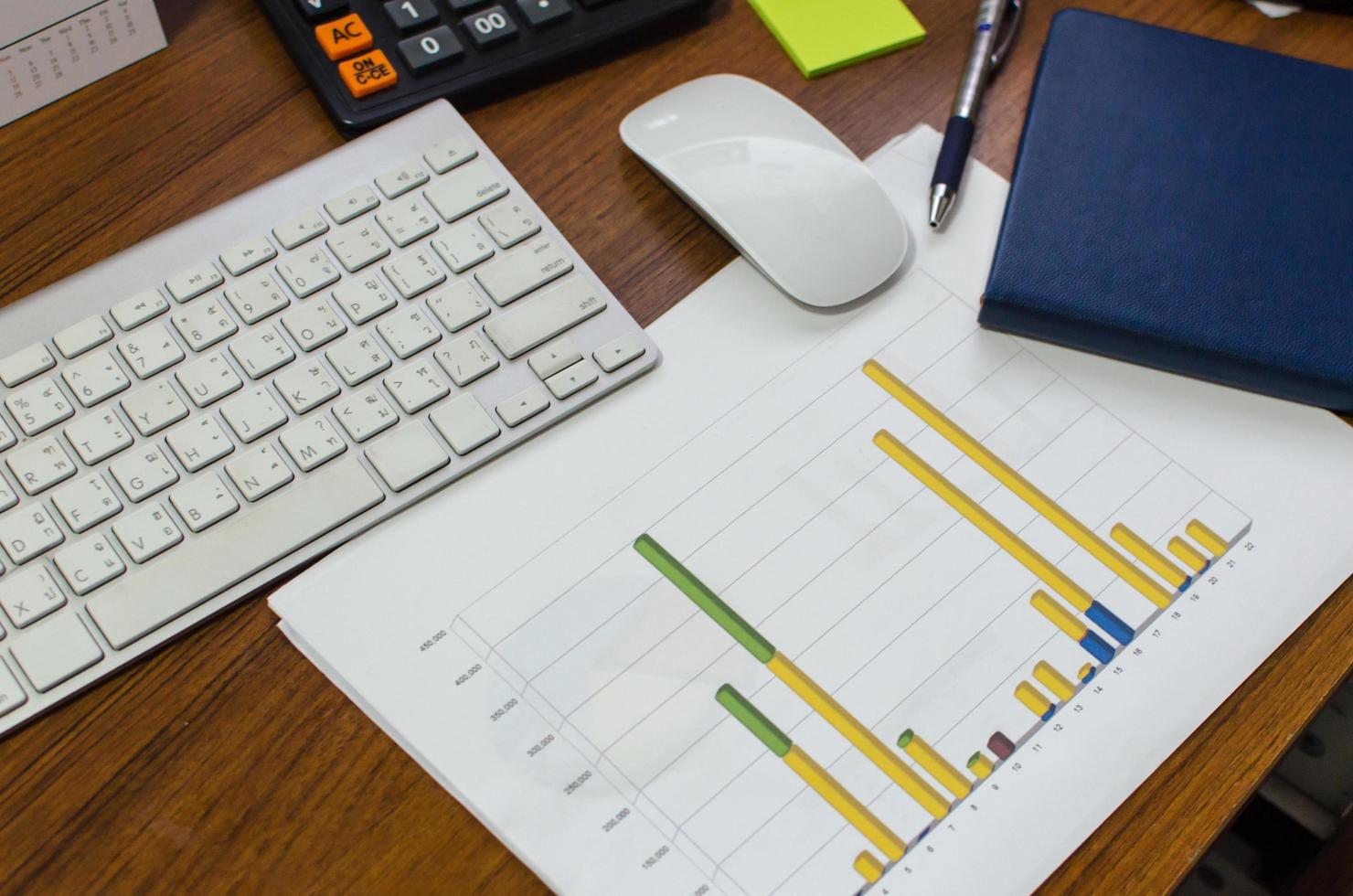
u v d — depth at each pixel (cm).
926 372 48
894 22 56
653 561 43
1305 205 49
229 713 40
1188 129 51
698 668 41
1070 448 46
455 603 42
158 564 40
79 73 50
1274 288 47
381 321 45
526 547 43
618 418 46
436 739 39
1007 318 48
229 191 49
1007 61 56
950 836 39
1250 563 44
